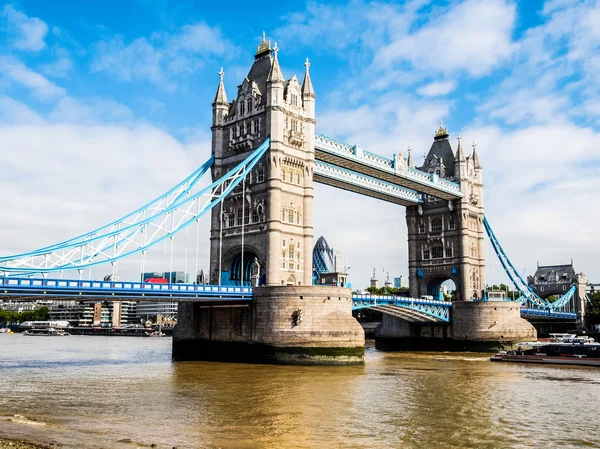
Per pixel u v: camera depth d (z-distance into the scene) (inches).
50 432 1206.3
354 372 2432.3
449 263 4503.0
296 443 1182.9
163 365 2672.2
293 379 2135.8
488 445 1203.2
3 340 6215.6
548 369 2738.7
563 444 1225.4
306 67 3371.1
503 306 4156.0
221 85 3474.4
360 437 1245.1
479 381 2217.0
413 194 4557.1
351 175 3774.6
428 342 4409.5
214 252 3316.9
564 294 6781.5
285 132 3164.4
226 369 2470.5
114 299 2460.6
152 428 1285.7
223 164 3363.7
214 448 1123.9
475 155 4810.5
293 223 3154.5
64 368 2527.1
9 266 2250.2
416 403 1670.8
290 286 2716.5
